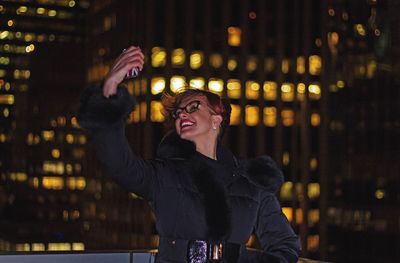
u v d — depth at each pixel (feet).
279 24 255.09
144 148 243.60
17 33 487.61
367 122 237.45
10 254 13.10
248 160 10.67
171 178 9.94
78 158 431.84
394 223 223.51
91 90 9.12
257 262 10.16
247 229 10.27
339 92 250.98
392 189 224.74
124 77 9.14
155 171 9.92
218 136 10.82
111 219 277.64
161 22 247.09
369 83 238.68
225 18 252.01
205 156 10.18
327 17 255.29
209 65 250.37
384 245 227.20
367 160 236.63
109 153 9.25
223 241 9.98
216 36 251.19
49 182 425.69
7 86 472.85
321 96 254.47
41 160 428.56
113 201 275.80
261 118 254.06
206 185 9.95
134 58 9.12
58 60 441.68
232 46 252.62
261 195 10.52
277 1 254.88
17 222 413.39
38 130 432.66
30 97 438.81
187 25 248.93
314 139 256.32
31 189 424.05
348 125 245.86
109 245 277.85
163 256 9.99
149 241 248.93
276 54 255.09
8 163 445.37
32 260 13.21
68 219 420.77
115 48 267.80
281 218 10.69
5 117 465.06
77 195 424.46
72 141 433.48
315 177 253.85
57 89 439.63
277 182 10.47
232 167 10.30
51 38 494.18
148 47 245.65
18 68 470.80
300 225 254.47
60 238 416.46
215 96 10.57
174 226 9.94
